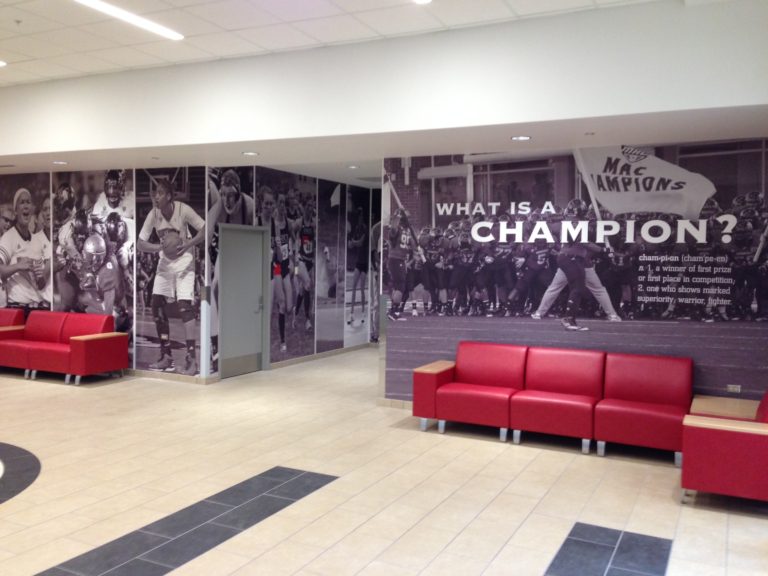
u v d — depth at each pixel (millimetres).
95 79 8477
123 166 10125
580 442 7211
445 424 7828
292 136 7406
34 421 7711
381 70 6961
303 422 7891
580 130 6730
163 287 10188
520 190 8008
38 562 4180
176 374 10188
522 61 6352
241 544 4488
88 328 10258
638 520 5027
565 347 7812
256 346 11289
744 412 6086
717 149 7105
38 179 11094
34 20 6484
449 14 6195
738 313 7055
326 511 5102
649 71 5875
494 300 8164
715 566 4270
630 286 7504
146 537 4578
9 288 11461
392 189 8641
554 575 4117
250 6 6051
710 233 7152
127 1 5973
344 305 13734
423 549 4461
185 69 7938
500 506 5273
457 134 7031
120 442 6906
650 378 6969
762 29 5520
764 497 5051
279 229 11602
